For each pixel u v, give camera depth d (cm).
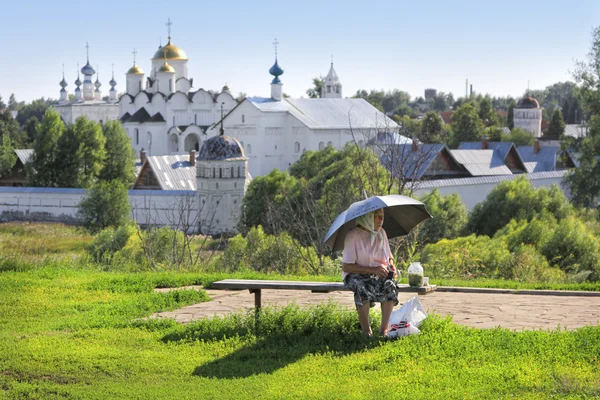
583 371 730
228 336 930
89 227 5700
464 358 790
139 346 900
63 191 6875
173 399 703
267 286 954
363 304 878
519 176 4359
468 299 1193
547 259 2498
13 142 12106
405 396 680
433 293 1264
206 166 6356
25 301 1177
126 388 739
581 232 2564
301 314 957
